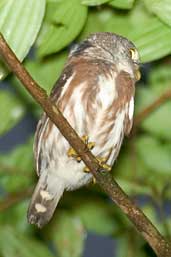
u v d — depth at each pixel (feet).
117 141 8.67
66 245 9.30
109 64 8.67
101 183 8.25
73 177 8.69
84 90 8.60
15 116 9.17
